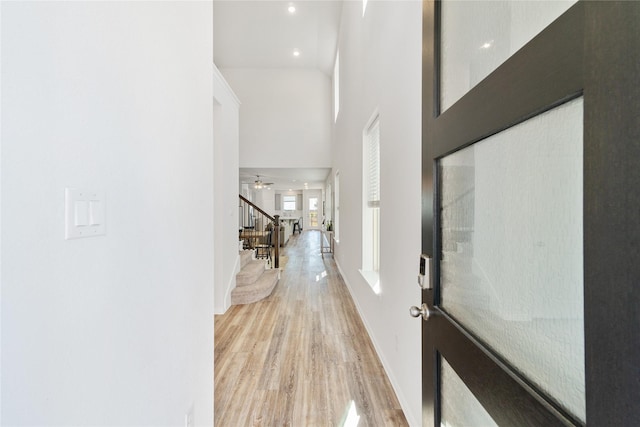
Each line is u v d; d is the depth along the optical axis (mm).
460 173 949
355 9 3730
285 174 8633
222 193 3484
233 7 5109
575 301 537
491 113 709
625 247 400
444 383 1013
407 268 1729
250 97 7078
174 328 1116
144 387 912
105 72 751
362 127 3355
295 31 5715
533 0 655
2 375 503
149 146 954
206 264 1453
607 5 423
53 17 602
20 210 531
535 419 571
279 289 4625
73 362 645
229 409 1816
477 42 863
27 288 543
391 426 1670
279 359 2420
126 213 833
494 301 790
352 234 4121
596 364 442
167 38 1084
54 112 603
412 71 1659
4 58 507
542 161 614
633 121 388
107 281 753
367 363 2348
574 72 481
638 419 380
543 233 618
